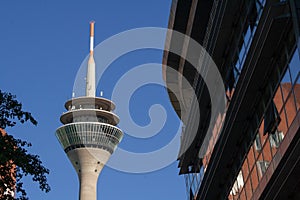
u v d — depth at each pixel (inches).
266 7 1214.3
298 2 1101.1
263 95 1376.7
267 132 1339.8
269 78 1332.4
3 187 1033.5
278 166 1248.8
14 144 1063.0
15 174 1077.8
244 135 1560.0
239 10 1513.3
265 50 1258.0
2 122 1077.8
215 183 1806.1
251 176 1488.7
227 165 1712.6
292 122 1160.8
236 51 1545.3
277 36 1213.7
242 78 1417.3
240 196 1614.2
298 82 1123.9
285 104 1210.0
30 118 1093.1
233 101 1496.1
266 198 1362.0
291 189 1279.5
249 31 1409.9
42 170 1088.2
